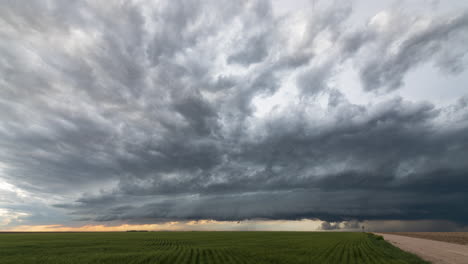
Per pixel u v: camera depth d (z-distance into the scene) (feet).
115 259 105.09
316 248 145.38
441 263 95.25
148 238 262.88
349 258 105.60
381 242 199.62
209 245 169.99
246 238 256.11
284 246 159.02
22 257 117.50
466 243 206.80
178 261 98.73
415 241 225.15
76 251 140.77
